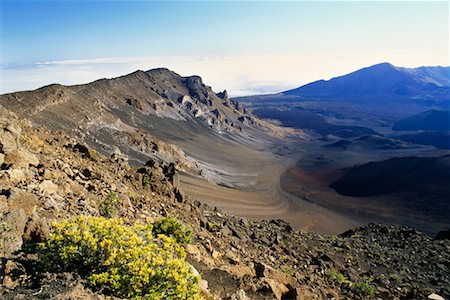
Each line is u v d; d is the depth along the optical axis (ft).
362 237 108.68
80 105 252.21
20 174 35.09
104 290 20.02
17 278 19.40
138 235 23.97
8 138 38.83
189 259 36.60
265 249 67.00
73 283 19.29
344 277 64.28
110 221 22.97
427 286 70.74
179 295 20.51
